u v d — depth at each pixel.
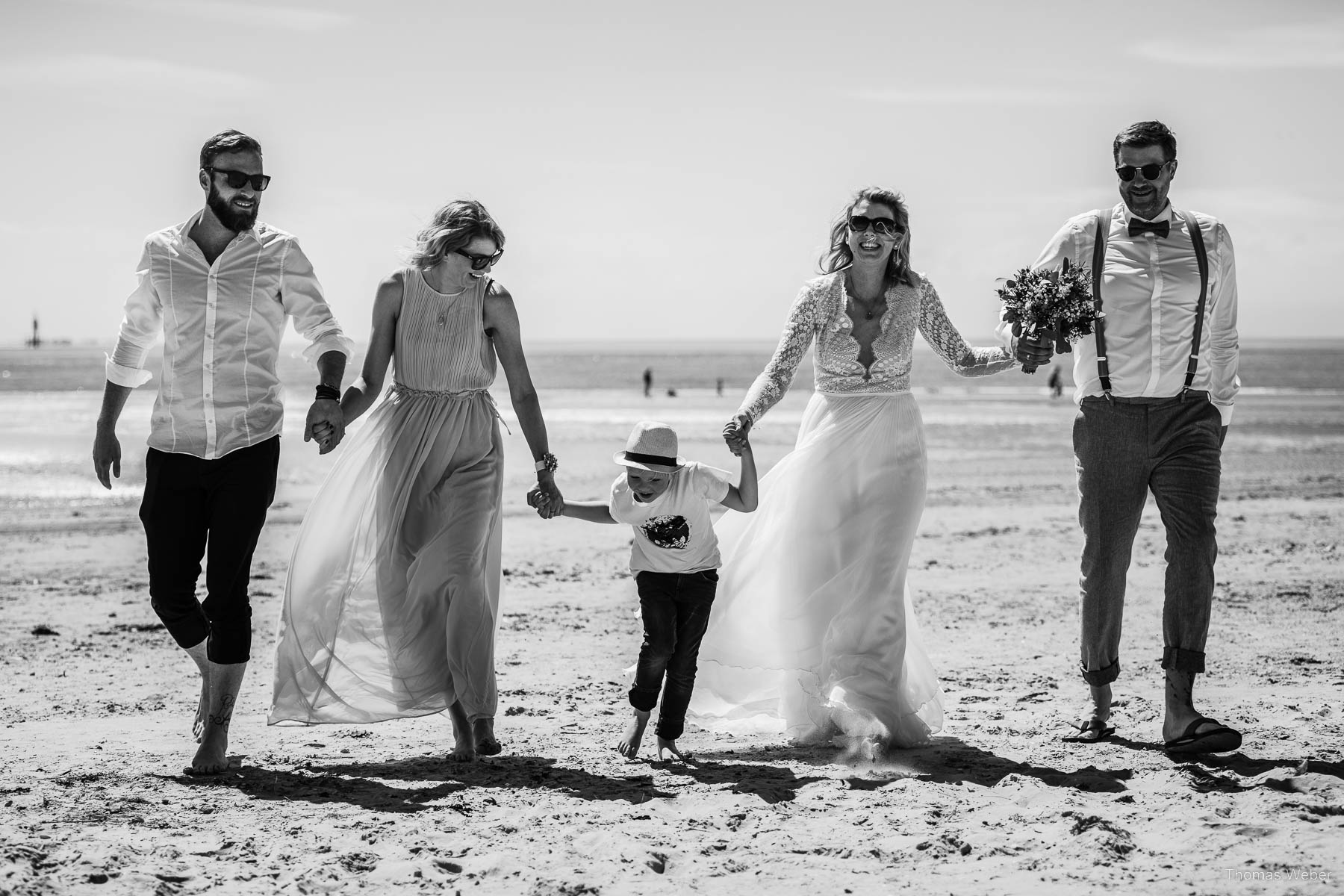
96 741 5.65
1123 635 8.65
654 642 5.29
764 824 4.27
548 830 4.22
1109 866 3.75
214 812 4.44
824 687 5.55
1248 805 4.36
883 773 5.04
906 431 5.70
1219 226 5.35
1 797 4.59
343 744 5.59
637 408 52.16
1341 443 32.91
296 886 3.64
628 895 3.59
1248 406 56.53
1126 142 5.26
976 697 6.60
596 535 15.27
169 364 5.07
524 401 5.58
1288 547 13.23
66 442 32.06
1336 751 5.12
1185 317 5.25
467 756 5.25
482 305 5.41
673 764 5.20
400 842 4.08
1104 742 5.45
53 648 8.55
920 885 3.65
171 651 8.47
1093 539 5.43
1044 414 47.44
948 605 10.11
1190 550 5.24
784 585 5.66
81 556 13.99
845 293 5.75
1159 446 5.30
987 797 4.59
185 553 5.12
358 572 5.31
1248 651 7.79
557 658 7.93
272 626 9.48
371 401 5.36
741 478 5.41
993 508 17.78
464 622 5.27
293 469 22.72
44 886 3.58
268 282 5.14
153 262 5.05
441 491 5.38
